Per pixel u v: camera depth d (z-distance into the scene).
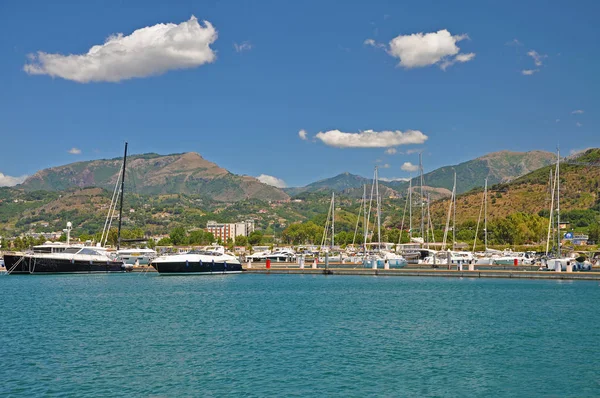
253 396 34.12
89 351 44.69
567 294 83.38
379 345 47.28
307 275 123.69
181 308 68.69
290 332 52.75
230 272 123.12
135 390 35.09
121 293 85.62
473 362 42.00
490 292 87.06
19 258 111.69
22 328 54.38
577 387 36.31
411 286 97.88
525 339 50.03
